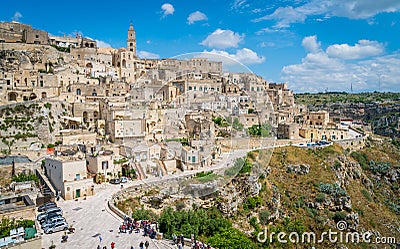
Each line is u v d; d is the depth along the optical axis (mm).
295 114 124438
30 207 35781
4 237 29094
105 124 76938
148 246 30719
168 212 37094
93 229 35750
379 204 80062
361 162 95688
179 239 31922
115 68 127438
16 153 63094
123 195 45562
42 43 121188
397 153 109375
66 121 81875
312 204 67062
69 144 69625
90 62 122062
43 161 58438
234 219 47281
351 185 81062
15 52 104375
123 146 57781
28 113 75312
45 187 52219
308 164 78938
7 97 83750
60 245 31453
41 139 72250
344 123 137875
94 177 55688
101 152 58781
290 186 70562
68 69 104312
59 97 88812
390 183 92250
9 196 40500
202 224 37469
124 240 32469
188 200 42156
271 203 57875
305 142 93938
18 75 91625
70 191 48188
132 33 149875
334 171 79750
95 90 98938
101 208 43562
